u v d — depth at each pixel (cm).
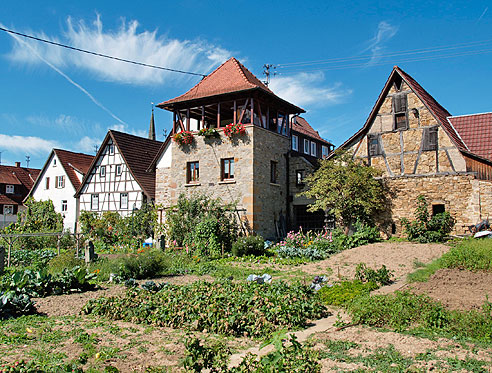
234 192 2181
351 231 2028
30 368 515
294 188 2395
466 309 740
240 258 1709
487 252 1109
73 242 2308
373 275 1062
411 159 1961
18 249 2184
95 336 696
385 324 725
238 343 675
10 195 4616
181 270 1431
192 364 455
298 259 1608
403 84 2009
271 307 763
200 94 2300
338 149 2062
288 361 438
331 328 729
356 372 518
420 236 1772
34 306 922
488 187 1775
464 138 1969
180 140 2366
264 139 2248
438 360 552
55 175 3672
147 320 800
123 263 1308
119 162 3155
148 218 2572
